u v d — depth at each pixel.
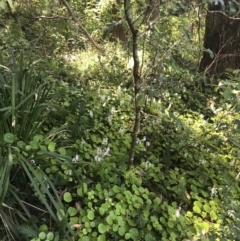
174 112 4.52
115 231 2.70
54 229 2.70
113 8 7.52
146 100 4.11
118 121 4.05
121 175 3.23
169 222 2.88
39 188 2.78
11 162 2.47
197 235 2.87
